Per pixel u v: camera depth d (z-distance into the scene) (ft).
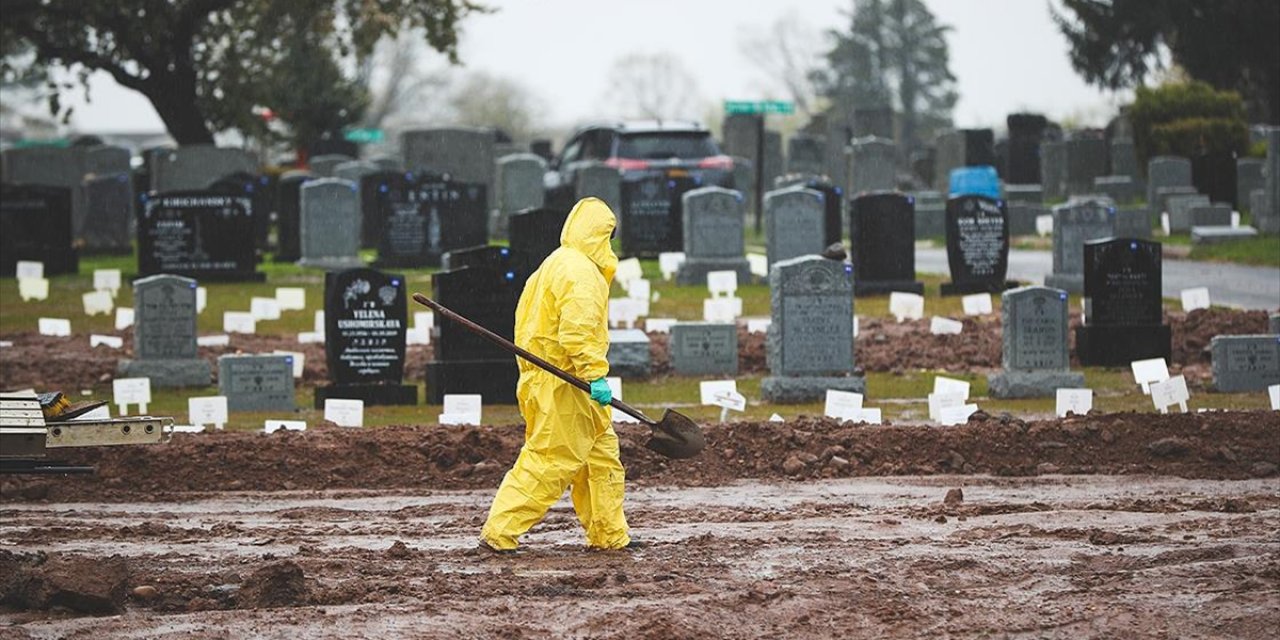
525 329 83.82
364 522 96.58
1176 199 268.62
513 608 73.05
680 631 69.21
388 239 233.76
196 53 340.59
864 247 202.80
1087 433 117.70
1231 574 79.10
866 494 105.70
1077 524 93.61
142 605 75.25
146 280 150.82
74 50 319.27
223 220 212.43
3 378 153.17
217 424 125.90
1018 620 71.72
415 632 69.46
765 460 114.42
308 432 116.78
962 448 116.47
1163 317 174.91
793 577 79.10
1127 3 410.52
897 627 70.69
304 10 309.42
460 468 112.27
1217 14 393.91
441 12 298.56
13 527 94.84
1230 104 336.29
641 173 277.85
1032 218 292.40
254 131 354.33
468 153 301.43
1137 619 71.41
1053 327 144.77
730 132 397.19
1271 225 247.29
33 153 297.94
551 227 200.85
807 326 142.82
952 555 84.17
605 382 82.38
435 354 146.10
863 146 320.29
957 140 382.22
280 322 187.93
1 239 228.02
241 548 87.92
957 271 203.92
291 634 69.31
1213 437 117.19
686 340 156.04
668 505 101.40
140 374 150.10
